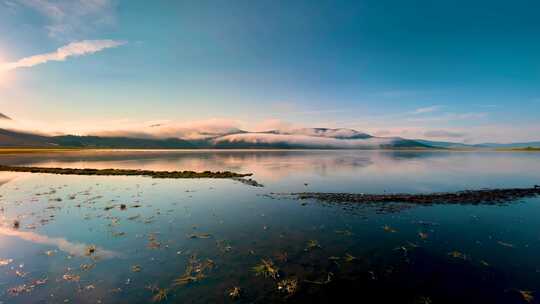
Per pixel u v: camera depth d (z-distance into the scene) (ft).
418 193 132.16
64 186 149.69
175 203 108.88
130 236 70.95
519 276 51.57
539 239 70.23
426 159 430.61
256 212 95.30
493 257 59.67
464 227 79.82
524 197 120.88
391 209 99.71
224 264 55.62
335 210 98.17
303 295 45.42
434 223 83.41
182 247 64.08
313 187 147.95
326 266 55.21
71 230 75.31
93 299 44.04
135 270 53.06
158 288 46.96
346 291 46.70
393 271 53.47
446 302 43.78
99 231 74.54
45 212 94.07
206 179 177.17
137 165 291.58
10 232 73.56
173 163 324.80
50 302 43.19
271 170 239.09
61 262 56.24
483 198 117.91
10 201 111.45
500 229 78.02
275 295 45.29
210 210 97.81
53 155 515.91
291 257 59.06
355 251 62.39
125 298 44.32
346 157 495.00
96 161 353.51
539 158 468.34
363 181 170.71
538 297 44.78
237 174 197.47
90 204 106.42
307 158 453.99
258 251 62.03
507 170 243.40
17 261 56.54
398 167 271.28
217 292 45.93
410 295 45.68
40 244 65.51
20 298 44.11
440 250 63.26
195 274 51.60
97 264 55.47
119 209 98.63
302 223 82.84
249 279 49.96
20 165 281.95
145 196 122.93
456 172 225.15
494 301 44.04
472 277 51.29
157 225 80.23
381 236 71.97
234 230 76.18
